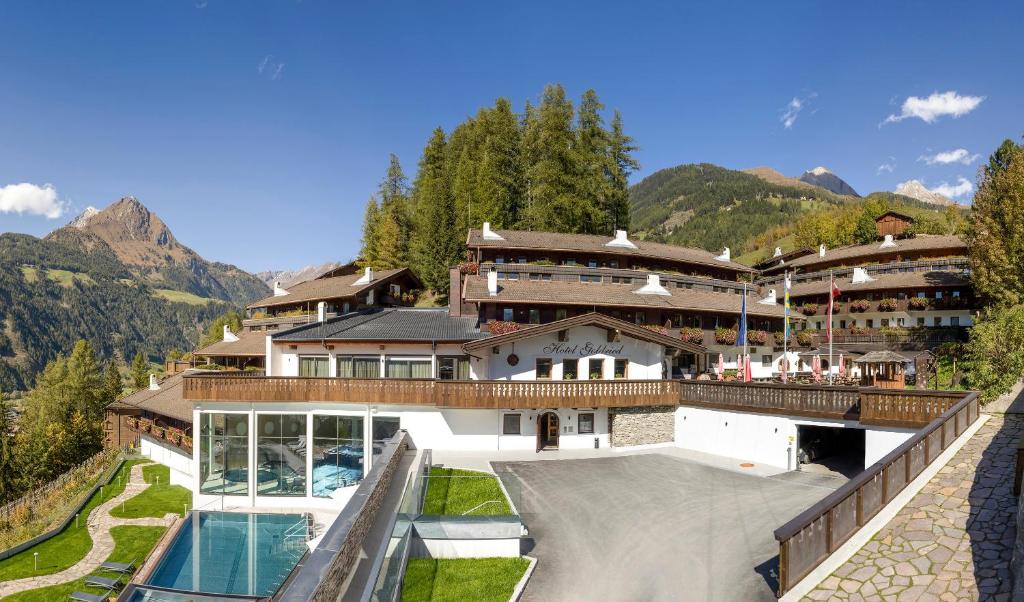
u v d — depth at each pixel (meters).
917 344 46.66
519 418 29.70
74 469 47.91
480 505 19.69
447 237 64.75
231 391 28.22
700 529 17.95
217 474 28.42
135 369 106.88
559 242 48.28
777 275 81.12
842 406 23.31
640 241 54.41
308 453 28.50
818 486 22.39
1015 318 22.56
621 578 14.87
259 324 60.56
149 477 40.75
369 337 31.41
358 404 28.56
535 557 16.30
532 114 73.94
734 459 27.41
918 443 14.27
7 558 27.45
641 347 32.12
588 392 29.05
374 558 12.46
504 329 33.38
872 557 11.39
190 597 18.47
